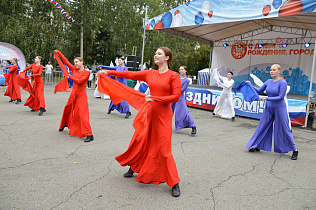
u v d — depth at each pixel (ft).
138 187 10.82
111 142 17.31
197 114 32.24
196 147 17.44
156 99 9.70
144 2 85.20
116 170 12.57
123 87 11.63
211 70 56.75
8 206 8.77
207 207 9.38
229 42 53.36
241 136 21.34
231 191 10.84
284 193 10.86
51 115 25.41
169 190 10.73
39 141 16.72
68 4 76.95
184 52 101.86
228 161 14.83
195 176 12.34
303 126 26.25
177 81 10.09
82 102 17.16
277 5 24.27
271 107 16.14
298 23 38.70
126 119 26.00
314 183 12.08
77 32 84.48
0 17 63.72
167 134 10.32
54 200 9.34
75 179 11.26
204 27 42.70
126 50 91.04
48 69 62.54
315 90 44.52
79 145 16.30
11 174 11.44
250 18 26.27
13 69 30.86
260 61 50.06
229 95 28.76
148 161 10.56
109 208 8.97
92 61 102.27
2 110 26.71
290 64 46.73
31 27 66.44
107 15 84.64
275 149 16.34
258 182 11.95
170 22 33.86
